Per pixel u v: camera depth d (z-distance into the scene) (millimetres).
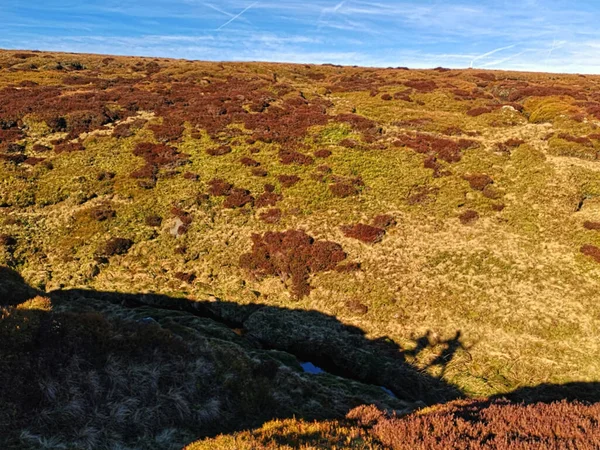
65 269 24312
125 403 11312
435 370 18281
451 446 8617
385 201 31141
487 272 23672
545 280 22797
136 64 81062
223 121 44281
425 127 43500
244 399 13289
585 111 42844
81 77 62500
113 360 12258
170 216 29281
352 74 79250
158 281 24094
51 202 29828
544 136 38781
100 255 25500
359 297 22672
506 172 33562
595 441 8781
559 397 16641
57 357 11688
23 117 41094
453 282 23172
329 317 21703
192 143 39281
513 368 18203
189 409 12008
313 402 14273
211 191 32156
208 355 14703
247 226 28797
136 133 40469
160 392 12148
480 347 19375
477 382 17453
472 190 31578
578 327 19906
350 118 44656
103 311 19266
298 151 38438
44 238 26609
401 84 64938
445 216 28953
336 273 24391
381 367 18531
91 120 42219
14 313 12367
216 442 9180
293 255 25500
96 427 10422
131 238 27094
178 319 19797
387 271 24266
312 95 57906
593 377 17578
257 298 23156
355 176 34281
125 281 23906
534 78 73125
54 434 9836
